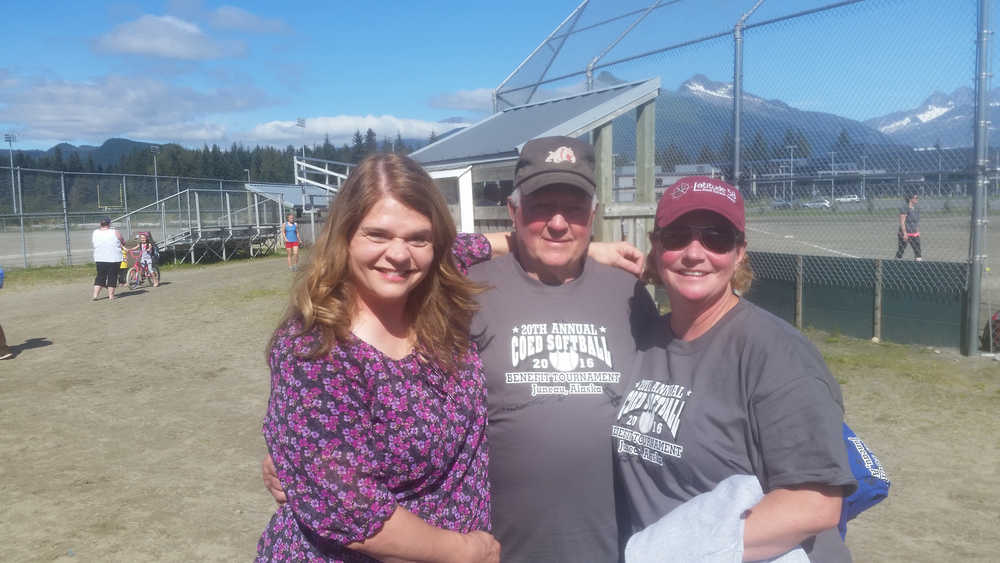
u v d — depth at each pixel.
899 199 6.73
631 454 1.87
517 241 2.34
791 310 7.90
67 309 12.38
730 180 7.99
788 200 7.56
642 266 2.41
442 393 1.72
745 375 1.65
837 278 7.40
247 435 5.45
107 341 9.27
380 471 1.57
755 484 1.57
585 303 2.20
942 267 6.62
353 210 1.58
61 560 3.56
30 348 8.89
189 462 4.90
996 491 4.02
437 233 1.72
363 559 1.59
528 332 2.14
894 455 4.55
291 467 1.48
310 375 1.50
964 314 6.50
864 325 7.23
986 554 3.38
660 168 8.88
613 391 2.10
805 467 1.47
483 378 1.90
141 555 3.61
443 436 1.65
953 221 9.92
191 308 12.08
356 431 1.51
